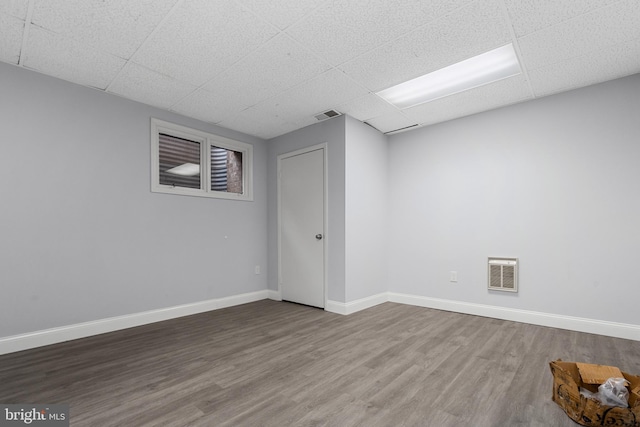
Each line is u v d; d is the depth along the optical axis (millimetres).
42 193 2613
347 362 2219
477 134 3541
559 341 2605
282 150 4332
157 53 2367
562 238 2990
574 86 2904
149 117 3309
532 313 3117
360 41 2230
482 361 2219
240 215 4145
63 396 1760
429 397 1745
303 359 2275
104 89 2939
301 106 3375
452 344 2561
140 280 3166
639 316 2621
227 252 3971
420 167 3988
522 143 3242
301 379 1965
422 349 2457
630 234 2680
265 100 3221
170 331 2939
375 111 3504
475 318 3346
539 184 3129
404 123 3869
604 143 2812
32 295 2537
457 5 1867
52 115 2684
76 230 2777
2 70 2463
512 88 2949
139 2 1828
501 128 3377
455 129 3709
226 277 3943
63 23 2008
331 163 3729
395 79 2787
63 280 2691
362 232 3801
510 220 3285
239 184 4297
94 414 1584
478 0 1821
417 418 1549
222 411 1613
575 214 2932
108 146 2998
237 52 2361
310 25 2055
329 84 2879
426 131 3957
